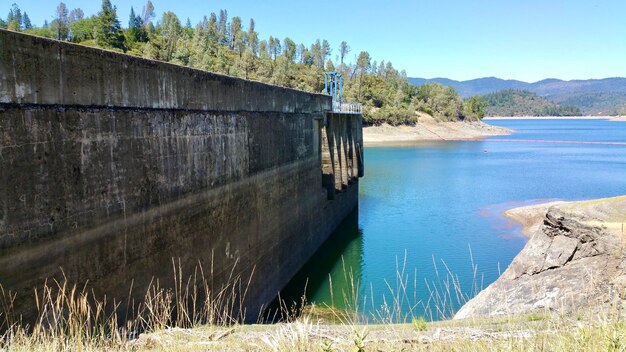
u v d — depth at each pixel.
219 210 16.44
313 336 8.05
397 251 27.33
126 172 11.68
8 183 8.62
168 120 13.46
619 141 126.62
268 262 20.78
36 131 9.20
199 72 15.12
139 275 12.14
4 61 8.52
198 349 8.00
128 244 11.73
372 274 23.34
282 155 22.92
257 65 137.00
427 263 24.67
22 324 8.77
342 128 37.22
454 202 42.22
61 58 9.74
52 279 9.49
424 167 68.94
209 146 15.77
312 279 23.39
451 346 7.20
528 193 46.62
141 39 130.75
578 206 15.07
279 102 22.64
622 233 12.41
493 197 44.59
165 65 13.27
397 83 172.62
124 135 11.62
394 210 39.12
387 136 132.50
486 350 6.72
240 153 18.17
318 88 136.62
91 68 10.54
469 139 138.25
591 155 86.94
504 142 125.75
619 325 6.72
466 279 21.73
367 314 17.72
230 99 17.39
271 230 21.27
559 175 59.44
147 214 12.48
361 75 164.12
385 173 62.28
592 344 6.04
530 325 8.19
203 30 161.88
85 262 10.36
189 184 14.52
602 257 12.46
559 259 13.51
